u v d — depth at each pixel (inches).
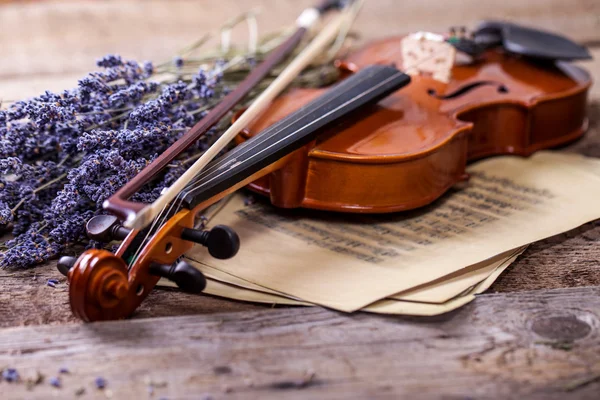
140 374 36.4
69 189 39.4
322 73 49.2
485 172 44.8
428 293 38.7
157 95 43.2
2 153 40.4
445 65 45.9
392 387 36.2
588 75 47.6
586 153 46.5
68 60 52.3
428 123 43.0
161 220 38.6
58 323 38.3
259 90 46.9
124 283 36.9
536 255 40.9
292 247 40.7
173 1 60.5
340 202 41.5
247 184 40.8
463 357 37.0
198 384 36.2
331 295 38.6
